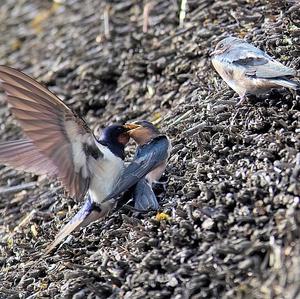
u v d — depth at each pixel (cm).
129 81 1572
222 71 1165
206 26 1494
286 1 1354
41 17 2136
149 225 1045
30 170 1016
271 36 1274
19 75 957
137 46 1664
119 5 1869
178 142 1205
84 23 1936
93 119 1576
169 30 1642
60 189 1379
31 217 1311
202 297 911
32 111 967
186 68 1454
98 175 1066
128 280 977
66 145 1012
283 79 1088
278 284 873
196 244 978
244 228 949
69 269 1079
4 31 2172
